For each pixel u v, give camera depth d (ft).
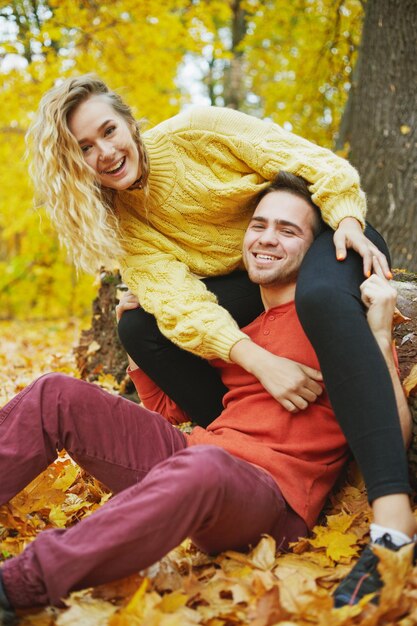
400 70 16.75
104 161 7.31
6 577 5.38
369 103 17.21
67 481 8.21
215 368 8.42
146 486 5.42
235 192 7.83
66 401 6.61
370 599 5.03
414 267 16.30
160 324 7.78
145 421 6.87
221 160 7.95
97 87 7.43
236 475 5.71
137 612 5.14
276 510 6.15
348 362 5.86
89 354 13.85
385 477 5.48
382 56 16.96
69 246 7.84
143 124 8.29
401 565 5.03
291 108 26.45
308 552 6.26
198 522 5.45
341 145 20.97
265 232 7.16
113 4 22.50
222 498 5.53
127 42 23.12
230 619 5.24
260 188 7.80
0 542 6.81
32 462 6.55
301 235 7.20
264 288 7.43
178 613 5.13
